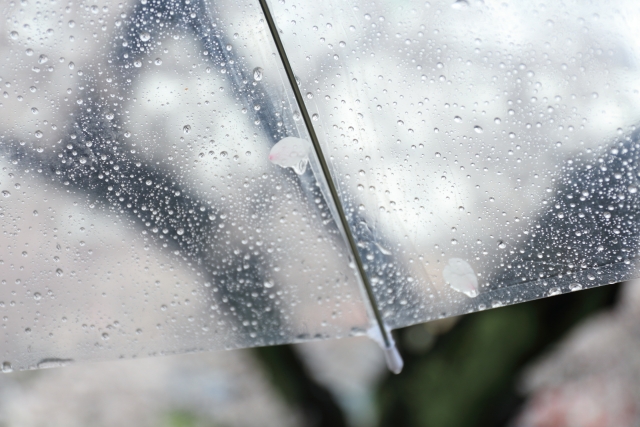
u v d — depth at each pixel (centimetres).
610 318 99
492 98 33
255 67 33
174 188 34
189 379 113
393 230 33
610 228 33
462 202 33
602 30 33
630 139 33
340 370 111
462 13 33
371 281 34
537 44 33
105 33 33
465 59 33
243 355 115
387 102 33
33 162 34
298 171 33
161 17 33
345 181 33
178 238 34
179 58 33
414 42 33
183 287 34
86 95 33
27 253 34
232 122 33
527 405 88
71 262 34
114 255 34
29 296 34
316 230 34
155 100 33
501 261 33
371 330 34
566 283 33
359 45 33
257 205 34
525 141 33
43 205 34
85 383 114
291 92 33
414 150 33
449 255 33
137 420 107
